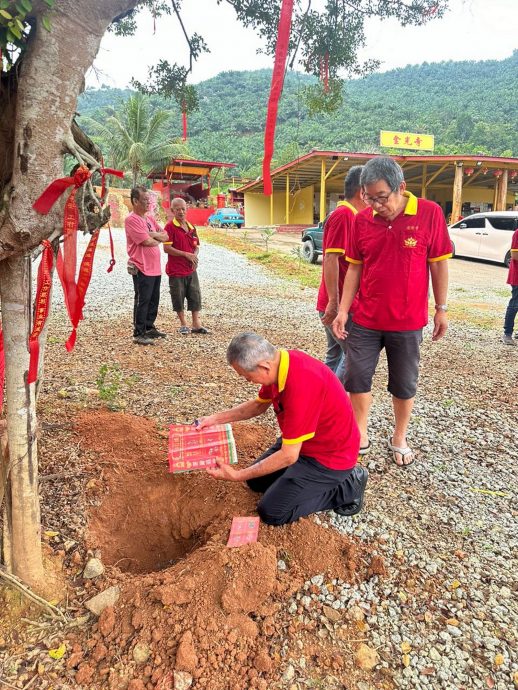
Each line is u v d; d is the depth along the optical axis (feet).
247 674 6.37
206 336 20.83
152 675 6.25
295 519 8.79
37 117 5.34
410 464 11.48
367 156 72.33
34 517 6.95
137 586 7.27
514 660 6.86
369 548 8.65
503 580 8.21
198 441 9.73
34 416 6.68
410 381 10.95
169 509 9.57
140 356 17.40
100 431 11.09
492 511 9.96
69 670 6.38
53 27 5.19
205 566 7.39
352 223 10.75
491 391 16.29
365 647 6.88
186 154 102.17
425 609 7.57
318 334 22.84
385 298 10.34
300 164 77.30
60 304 25.76
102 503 9.12
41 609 6.97
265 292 33.71
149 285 18.35
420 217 9.97
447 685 6.49
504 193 74.33
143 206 17.43
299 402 7.73
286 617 7.19
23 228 5.59
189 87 14.01
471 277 43.50
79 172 5.56
